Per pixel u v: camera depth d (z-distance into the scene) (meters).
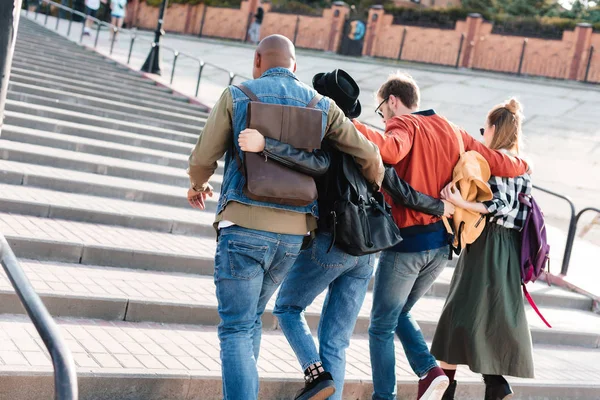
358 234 3.22
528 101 18.56
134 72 15.34
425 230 3.70
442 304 6.45
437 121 3.87
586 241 10.02
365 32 25.30
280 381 4.03
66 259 5.30
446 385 3.81
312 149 3.08
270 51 3.26
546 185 12.14
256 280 3.04
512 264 4.05
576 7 30.41
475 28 23.34
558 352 6.03
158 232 6.55
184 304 4.79
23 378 3.33
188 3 28.66
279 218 3.03
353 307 3.49
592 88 20.56
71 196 6.77
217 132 3.01
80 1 24.95
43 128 8.92
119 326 4.47
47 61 13.66
